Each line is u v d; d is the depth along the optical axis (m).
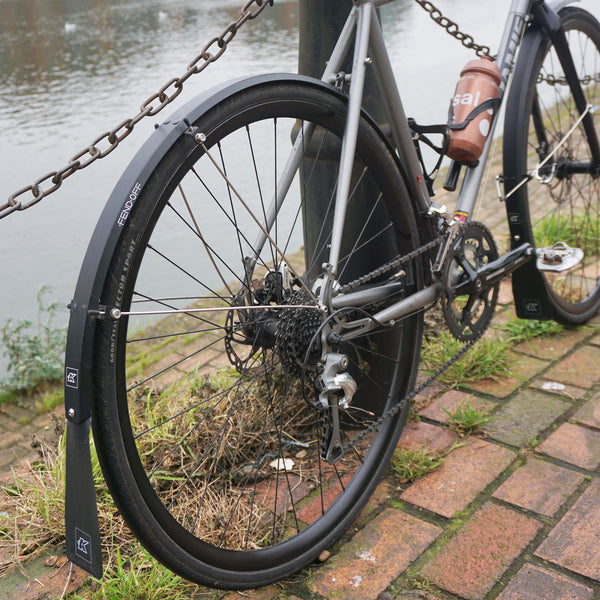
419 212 2.11
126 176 1.46
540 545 1.87
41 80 7.65
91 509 1.45
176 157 1.49
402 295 2.15
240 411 2.36
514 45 2.41
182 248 4.43
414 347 2.18
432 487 2.11
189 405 2.39
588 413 2.39
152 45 9.11
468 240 2.26
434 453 2.26
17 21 11.69
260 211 4.68
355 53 1.86
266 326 1.81
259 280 1.88
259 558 1.76
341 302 1.96
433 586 1.77
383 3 1.91
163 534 1.57
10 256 4.41
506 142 2.58
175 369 3.00
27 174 5.06
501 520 1.96
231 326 1.81
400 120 2.02
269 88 1.65
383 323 1.96
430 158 5.17
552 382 2.58
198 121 1.51
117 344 1.46
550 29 2.60
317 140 2.16
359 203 2.23
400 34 9.75
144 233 1.46
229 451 2.24
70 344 1.42
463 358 2.66
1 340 3.58
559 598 1.70
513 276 2.71
